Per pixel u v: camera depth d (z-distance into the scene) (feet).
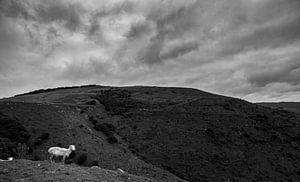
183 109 315.17
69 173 72.43
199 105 334.44
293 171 223.30
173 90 455.22
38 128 213.66
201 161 214.28
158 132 254.27
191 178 188.96
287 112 387.96
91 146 201.67
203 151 229.86
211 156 224.53
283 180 208.23
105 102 332.19
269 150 251.39
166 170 194.70
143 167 188.96
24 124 213.46
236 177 201.05
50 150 116.16
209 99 364.79
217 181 191.01
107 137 230.68
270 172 216.74
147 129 257.75
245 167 217.97
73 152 177.47
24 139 189.88
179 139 245.45
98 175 75.36
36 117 232.94
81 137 213.46
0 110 227.40
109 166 176.55
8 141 177.17
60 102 340.59
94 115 278.87
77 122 245.04
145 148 224.33
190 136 252.62
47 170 73.67
